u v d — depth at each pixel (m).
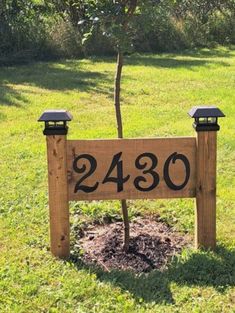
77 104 4.12
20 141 3.23
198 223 1.88
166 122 3.64
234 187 2.51
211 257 1.81
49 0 6.87
